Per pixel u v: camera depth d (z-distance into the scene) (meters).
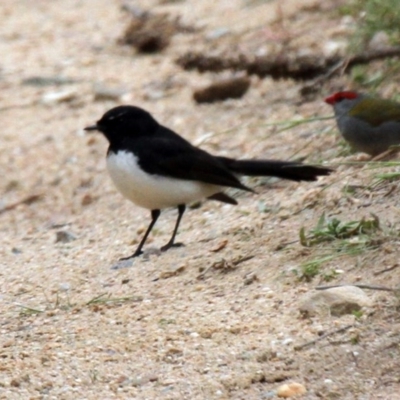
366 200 11.29
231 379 8.29
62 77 19.84
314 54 16.83
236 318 9.41
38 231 14.07
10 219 14.82
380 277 9.53
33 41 22.30
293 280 9.94
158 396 8.18
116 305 10.34
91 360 9.00
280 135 14.92
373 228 10.35
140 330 9.51
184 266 11.06
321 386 8.00
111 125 11.83
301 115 15.46
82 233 13.62
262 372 8.33
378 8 15.35
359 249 10.02
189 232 12.48
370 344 8.48
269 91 17.05
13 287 11.52
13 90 19.50
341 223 10.84
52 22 23.50
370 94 13.70
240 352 8.73
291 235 11.05
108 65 20.28
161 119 16.95
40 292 11.23
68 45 21.80
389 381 7.95
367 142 12.55
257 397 7.98
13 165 16.48
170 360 8.80
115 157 11.72
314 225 11.15
